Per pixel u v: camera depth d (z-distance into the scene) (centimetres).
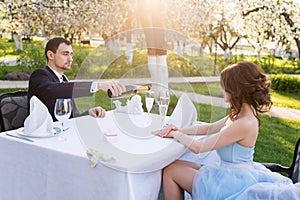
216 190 178
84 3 558
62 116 203
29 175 179
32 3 563
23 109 264
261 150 436
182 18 530
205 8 550
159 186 177
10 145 183
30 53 670
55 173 170
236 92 190
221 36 571
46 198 174
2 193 190
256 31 595
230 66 197
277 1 576
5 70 670
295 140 468
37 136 186
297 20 582
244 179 181
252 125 189
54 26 581
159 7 427
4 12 568
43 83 248
